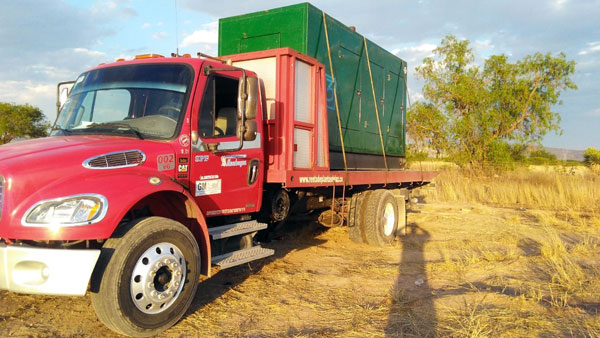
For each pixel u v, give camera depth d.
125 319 4.07
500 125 25.66
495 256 7.96
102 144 4.47
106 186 4.12
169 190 4.58
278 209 7.01
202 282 6.26
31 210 3.85
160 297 4.32
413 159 26.89
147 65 5.48
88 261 3.85
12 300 5.29
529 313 4.99
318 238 9.62
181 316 4.59
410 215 13.53
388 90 11.19
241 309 5.24
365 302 5.54
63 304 5.23
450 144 26.02
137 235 4.18
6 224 3.84
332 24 8.45
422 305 5.34
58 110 6.16
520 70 25.91
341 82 8.82
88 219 3.91
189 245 4.63
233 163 5.71
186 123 5.12
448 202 17.42
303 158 6.95
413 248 8.87
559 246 8.44
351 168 9.27
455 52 26.34
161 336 4.43
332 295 5.80
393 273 6.88
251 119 5.48
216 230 5.44
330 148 8.34
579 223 12.28
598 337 4.30
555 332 4.47
